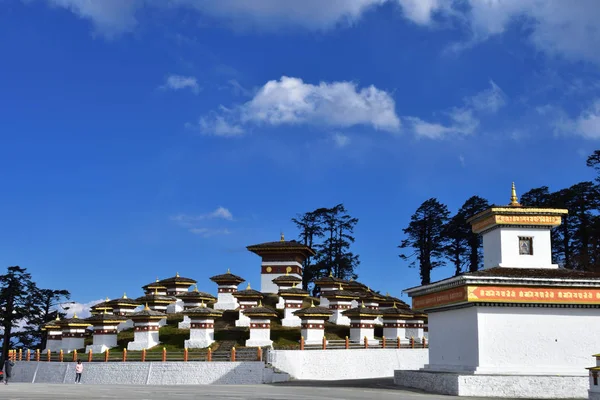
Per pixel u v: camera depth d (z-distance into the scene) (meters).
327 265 117.38
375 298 79.06
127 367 57.28
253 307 67.81
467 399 36.44
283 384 50.47
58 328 71.75
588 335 39.69
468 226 107.56
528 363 39.00
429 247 113.44
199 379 55.19
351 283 82.38
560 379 38.28
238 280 80.50
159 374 56.06
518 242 43.56
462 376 38.25
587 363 39.22
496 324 39.31
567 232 90.50
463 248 110.06
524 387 38.09
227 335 67.06
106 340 66.31
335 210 121.19
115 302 76.44
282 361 57.19
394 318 70.50
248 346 62.53
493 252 44.44
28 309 99.50
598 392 32.81
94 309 77.88
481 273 40.53
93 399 34.00
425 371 44.75
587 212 88.88
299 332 68.38
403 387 45.56
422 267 114.19
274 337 66.38
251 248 88.50
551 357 39.16
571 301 39.53
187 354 57.53
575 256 86.56
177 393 39.25
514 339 39.25
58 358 63.72
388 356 64.56
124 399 34.03
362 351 62.69
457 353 41.81
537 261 43.22
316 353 59.62
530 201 95.75
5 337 97.88
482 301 39.03
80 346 69.31
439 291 43.78
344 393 39.66
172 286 82.56
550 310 39.78
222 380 54.81
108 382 57.25
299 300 72.75
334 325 73.44
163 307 76.56
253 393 39.41
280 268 88.12
